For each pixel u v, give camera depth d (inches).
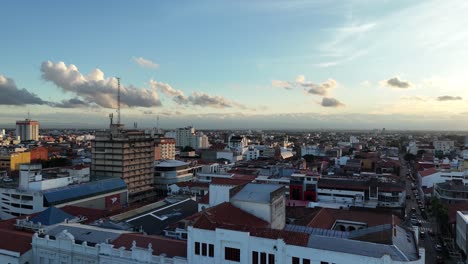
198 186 5940.0
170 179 7224.4
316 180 5196.9
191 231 2201.0
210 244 2150.6
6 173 7175.2
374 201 4906.5
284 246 1979.6
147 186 6855.3
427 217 5290.4
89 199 4963.1
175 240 2503.7
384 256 1791.3
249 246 2055.9
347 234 2436.0
